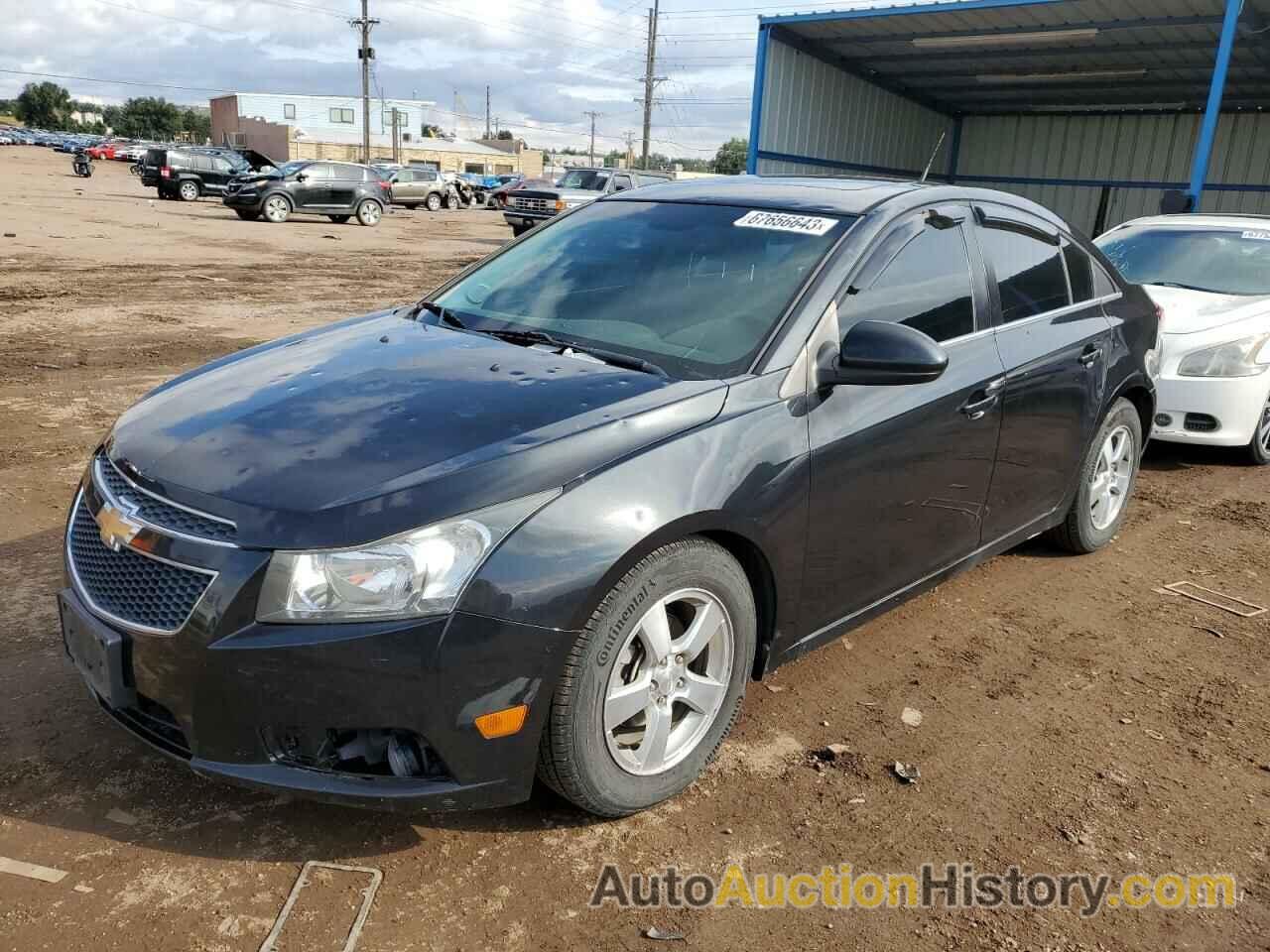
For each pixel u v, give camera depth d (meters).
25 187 32.53
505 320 3.42
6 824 2.53
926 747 3.12
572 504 2.36
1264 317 6.39
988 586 4.46
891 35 18.64
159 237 19.36
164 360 8.35
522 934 2.26
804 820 2.73
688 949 2.25
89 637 2.43
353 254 18.55
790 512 2.83
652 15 58.84
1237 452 7.02
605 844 2.58
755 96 18.86
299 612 2.19
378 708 2.21
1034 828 2.75
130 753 2.86
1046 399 3.96
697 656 2.73
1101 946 2.33
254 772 2.27
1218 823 2.81
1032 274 4.09
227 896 2.32
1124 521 5.48
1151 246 7.51
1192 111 22.92
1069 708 3.42
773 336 2.97
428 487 2.28
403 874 2.43
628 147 105.44
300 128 82.62
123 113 131.88
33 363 7.99
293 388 2.86
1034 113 25.23
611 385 2.78
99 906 2.26
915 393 3.28
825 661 3.67
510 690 2.29
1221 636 4.05
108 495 2.55
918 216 3.53
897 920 2.38
